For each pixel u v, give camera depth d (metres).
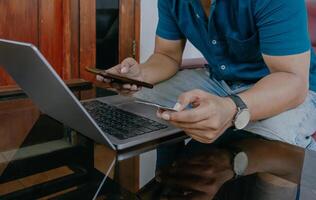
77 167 0.65
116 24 1.77
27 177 0.64
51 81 0.55
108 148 0.66
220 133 0.67
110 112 0.80
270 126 0.83
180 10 1.09
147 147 0.67
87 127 0.63
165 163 0.65
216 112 0.62
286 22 0.82
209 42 1.08
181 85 1.20
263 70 1.11
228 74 1.15
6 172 0.66
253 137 0.79
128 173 0.62
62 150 0.71
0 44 0.58
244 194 0.55
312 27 1.44
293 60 0.82
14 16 1.46
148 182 0.60
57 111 0.69
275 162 0.66
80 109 0.57
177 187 0.58
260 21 0.87
